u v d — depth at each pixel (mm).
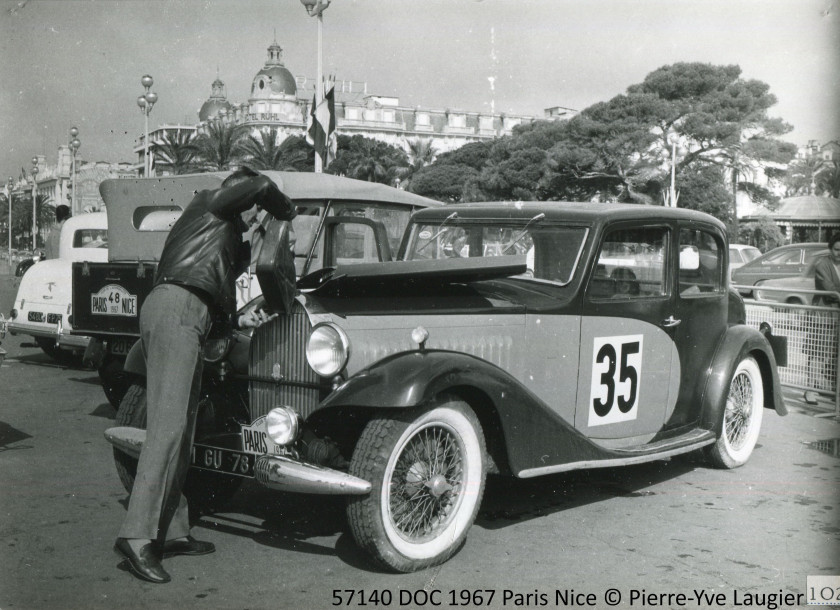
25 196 56250
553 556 3408
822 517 3996
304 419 3312
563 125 54844
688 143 48562
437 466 3283
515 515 3990
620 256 4223
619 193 52406
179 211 5848
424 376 3055
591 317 4070
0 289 20141
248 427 3469
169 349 3139
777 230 44406
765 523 3893
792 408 7238
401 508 3176
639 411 4387
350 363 3219
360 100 98062
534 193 55188
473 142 72938
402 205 6934
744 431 5109
